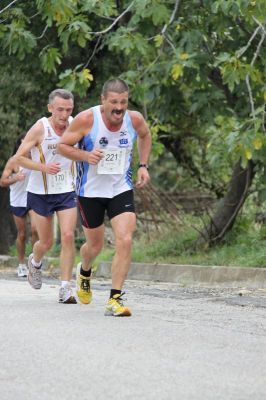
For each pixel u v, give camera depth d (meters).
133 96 34.06
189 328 19.12
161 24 33.09
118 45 32.59
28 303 23.36
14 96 43.94
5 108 44.91
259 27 30.22
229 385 13.59
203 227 38.28
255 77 30.44
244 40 34.06
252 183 38.34
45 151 24.17
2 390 13.20
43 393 13.02
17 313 21.00
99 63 43.56
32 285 25.84
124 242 21.02
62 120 23.98
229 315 21.72
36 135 24.05
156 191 47.78
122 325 19.33
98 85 43.78
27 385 13.52
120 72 43.78
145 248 38.81
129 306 23.41
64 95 23.98
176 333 18.36
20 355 15.77
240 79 30.88
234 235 37.41
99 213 21.69
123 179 21.36
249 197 40.41
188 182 52.66
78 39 32.12
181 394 13.00
